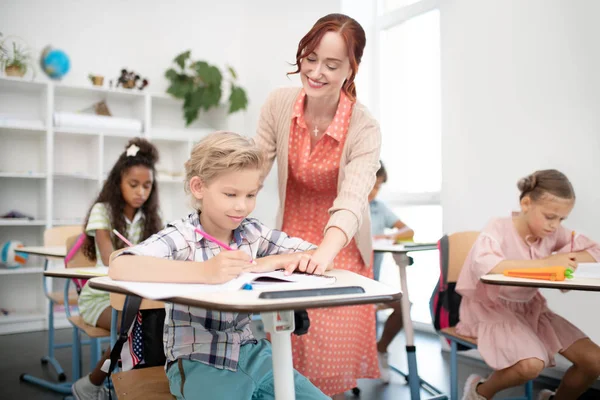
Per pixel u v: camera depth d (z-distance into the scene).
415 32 3.82
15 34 3.87
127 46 4.29
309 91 1.46
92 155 4.07
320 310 1.71
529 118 2.69
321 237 1.74
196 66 4.20
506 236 1.97
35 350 3.17
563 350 1.86
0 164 3.87
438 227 3.75
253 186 1.11
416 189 3.81
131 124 4.02
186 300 0.83
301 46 1.42
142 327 1.38
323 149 1.63
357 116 1.59
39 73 3.94
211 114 4.59
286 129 1.66
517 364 1.72
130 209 2.27
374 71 4.11
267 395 1.13
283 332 0.93
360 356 1.81
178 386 1.10
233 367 1.12
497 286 1.86
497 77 2.84
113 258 1.06
